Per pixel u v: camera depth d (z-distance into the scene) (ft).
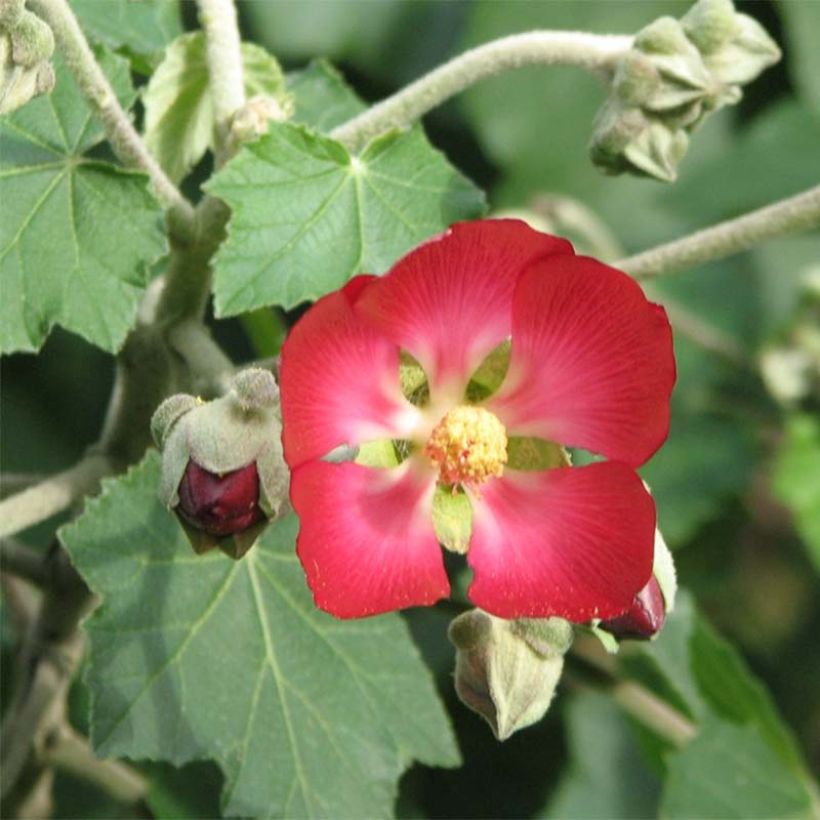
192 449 1.03
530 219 1.50
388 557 1.03
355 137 1.17
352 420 1.03
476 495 1.05
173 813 1.34
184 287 1.19
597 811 1.49
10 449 1.51
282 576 1.19
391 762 1.19
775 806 1.35
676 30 1.17
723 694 1.41
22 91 1.06
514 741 1.48
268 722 1.18
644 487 1.02
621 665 1.43
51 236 1.14
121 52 1.29
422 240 1.16
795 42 1.51
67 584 1.22
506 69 1.18
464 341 1.04
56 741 1.29
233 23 1.18
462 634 1.07
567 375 1.04
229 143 1.17
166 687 1.16
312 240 1.15
